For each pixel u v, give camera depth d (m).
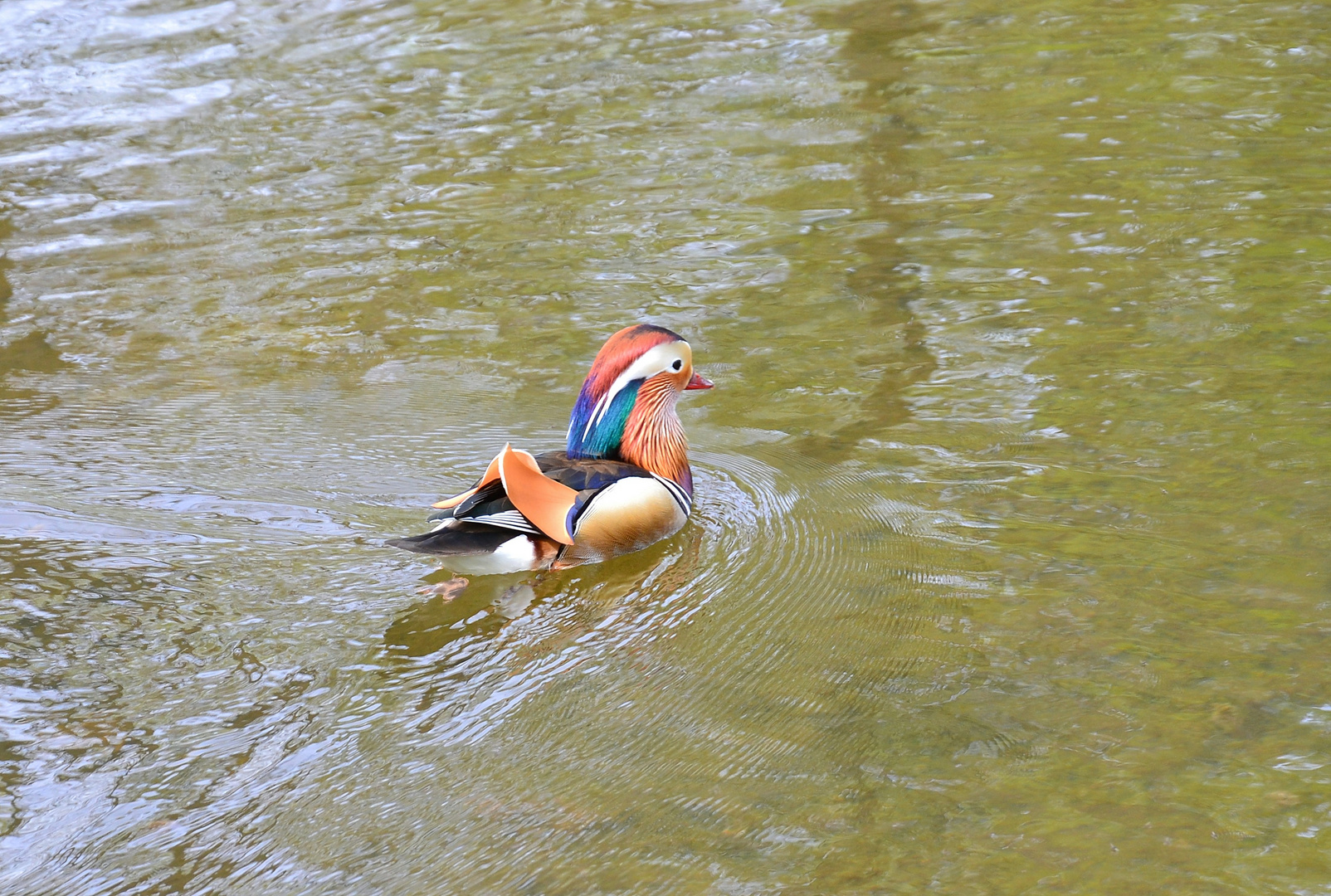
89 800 7.10
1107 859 6.59
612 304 15.76
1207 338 13.67
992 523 10.39
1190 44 24.59
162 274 17.44
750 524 10.58
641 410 10.56
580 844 6.78
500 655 8.64
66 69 26.70
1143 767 7.32
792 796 7.16
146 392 13.67
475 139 22.22
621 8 29.55
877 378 13.36
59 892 6.43
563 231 18.20
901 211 18.06
